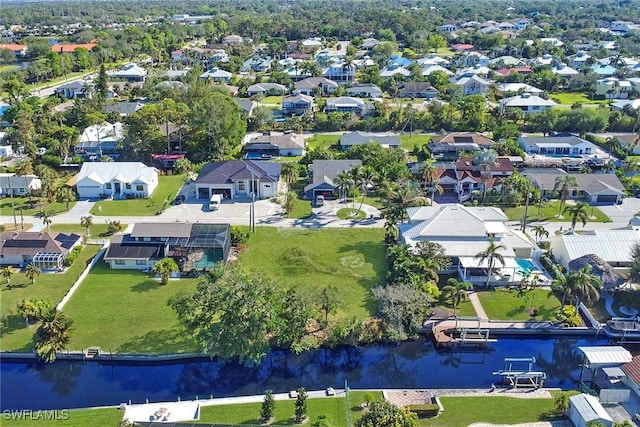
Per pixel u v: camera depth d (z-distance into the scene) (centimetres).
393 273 8831
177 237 9688
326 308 7656
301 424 5988
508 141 15325
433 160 14500
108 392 6812
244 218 11388
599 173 13300
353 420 6053
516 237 9756
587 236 9506
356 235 10638
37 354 7188
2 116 17662
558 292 8762
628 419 6116
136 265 9450
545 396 6594
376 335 7662
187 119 15375
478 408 6309
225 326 6888
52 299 8438
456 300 8075
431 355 7656
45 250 9419
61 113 17388
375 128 17800
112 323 7888
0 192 12431
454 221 9706
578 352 7694
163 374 7156
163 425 5897
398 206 10769
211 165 12950
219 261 9219
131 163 12938
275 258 9781
